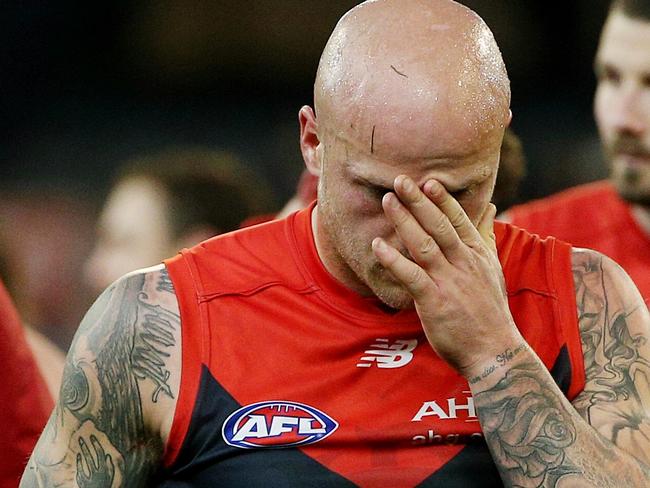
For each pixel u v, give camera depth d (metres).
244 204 14.41
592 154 26.55
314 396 7.61
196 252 8.05
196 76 37.88
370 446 7.55
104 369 7.68
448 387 7.70
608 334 7.97
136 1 37.16
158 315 7.73
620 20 11.52
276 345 7.71
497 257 7.71
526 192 32.03
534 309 7.94
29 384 10.02
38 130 36.03
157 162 14.51
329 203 7.37
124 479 7.67
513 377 7.43
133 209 13.88
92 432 7.68
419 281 7.22
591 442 7.45
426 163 7.00
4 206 31.88
